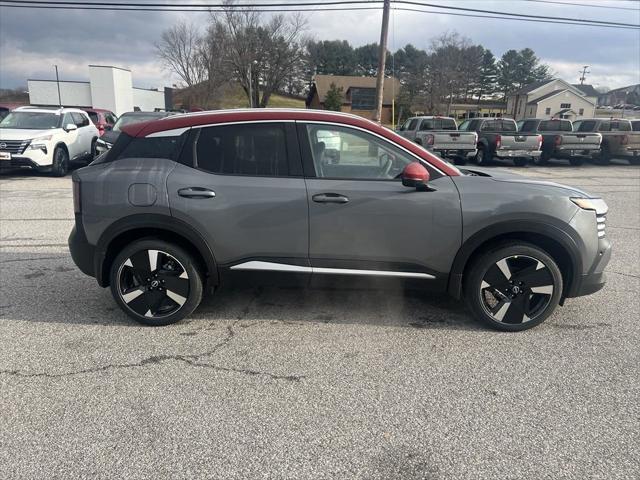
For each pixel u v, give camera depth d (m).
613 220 8.40
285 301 4.45
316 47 72.00
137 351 3.51
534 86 72.31
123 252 3.80
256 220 3.66
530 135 17.39
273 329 3.89
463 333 3.84
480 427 2.70
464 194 3.62
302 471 2.36
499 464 2.41
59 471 2.33
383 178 3.68
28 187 10.91
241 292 4.66
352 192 3.61
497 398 2.97
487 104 84.19
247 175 3.69
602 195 11.20
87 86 46.50
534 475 2.34
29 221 7.52
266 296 4.57
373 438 2.60
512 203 3.61
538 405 2.90
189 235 3.69
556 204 3.62
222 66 48.78
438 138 16.89
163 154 3.76
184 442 2.55
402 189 3.62
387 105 60.00
